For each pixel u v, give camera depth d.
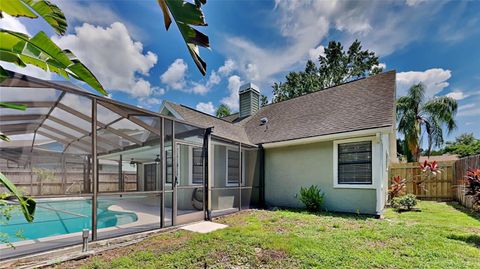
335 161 8.88
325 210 8.95
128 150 9.32
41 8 1.81
